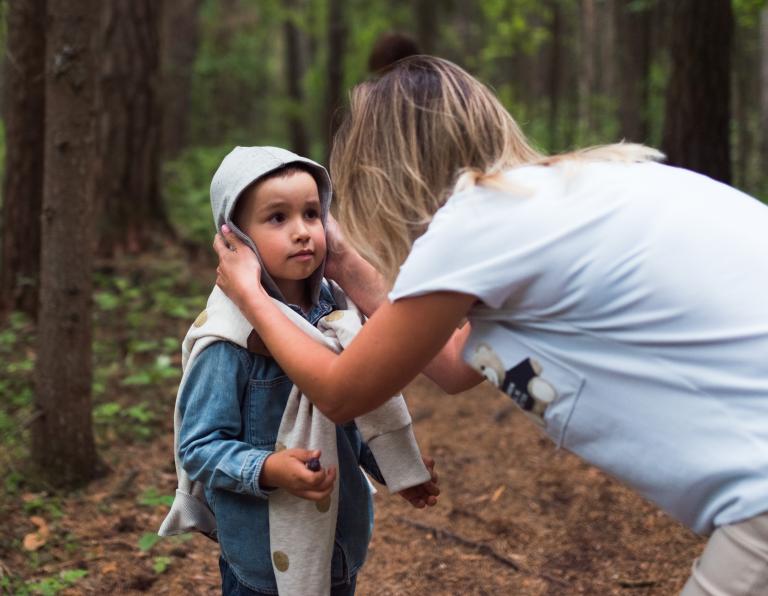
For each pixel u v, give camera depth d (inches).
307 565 73.1
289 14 552.1
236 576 77.4
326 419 72.6
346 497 78.4
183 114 581.9
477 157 65.2
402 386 64.3
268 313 69.0
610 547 132.6
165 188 361.1
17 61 214.7
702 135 198.5
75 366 144.3
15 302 222.5
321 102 579.5
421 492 81.0
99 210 270.1
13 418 167.6
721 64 197.2
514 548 133.6
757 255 59.3
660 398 59.4
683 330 58.4
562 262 59.3
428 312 61.1
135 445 167.3
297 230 72.3
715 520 59.9
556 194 60.9
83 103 136.2
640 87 393.7
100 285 249.1
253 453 70.1
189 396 74.1
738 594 58.6
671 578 122.3
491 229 59.9
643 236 59.1
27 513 136.0
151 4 273.4
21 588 113.8
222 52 725.3
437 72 67.1
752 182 377.1
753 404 57.4
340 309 81.0
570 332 61.0
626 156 65.3
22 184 219.9
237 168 72.2
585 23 568.7
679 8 197.6
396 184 65.8
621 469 62.5
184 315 223.5
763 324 57.6
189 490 79.0
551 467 161.9
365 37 512.4
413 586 122.7
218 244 74.1
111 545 129.7
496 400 199.0
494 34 591.8
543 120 578.9
